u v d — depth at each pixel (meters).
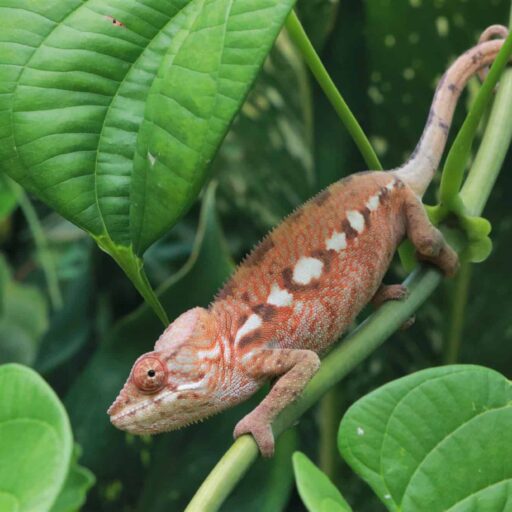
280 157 0.96
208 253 0.90
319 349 0.78
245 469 0.69
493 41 0.85
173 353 0.74
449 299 0.92
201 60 0.65
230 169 0.96
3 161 0.66
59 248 1.17
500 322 0.92
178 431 0.90
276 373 0.75
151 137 0.65
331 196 0.79
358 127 0.76
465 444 0.70
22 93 0.66
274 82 0.94
